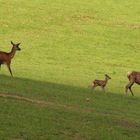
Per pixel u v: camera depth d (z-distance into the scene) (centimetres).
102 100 3834
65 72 5569
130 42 7519
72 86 4497
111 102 3822
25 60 6100
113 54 6906
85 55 6706
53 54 6581
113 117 3155
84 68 5984
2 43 6819
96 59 6562
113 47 7238
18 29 7569
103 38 7556
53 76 5194
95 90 4447
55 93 3722
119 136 2672
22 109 2869
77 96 3784
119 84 5162
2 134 2414
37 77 4988
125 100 4031
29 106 2973
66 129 2664
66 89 4097
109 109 3494
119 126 2902
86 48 7044
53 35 7450
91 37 7538
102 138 2600
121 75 5753
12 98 3147
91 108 3388
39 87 3878
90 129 2719
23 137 2434
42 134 2522
